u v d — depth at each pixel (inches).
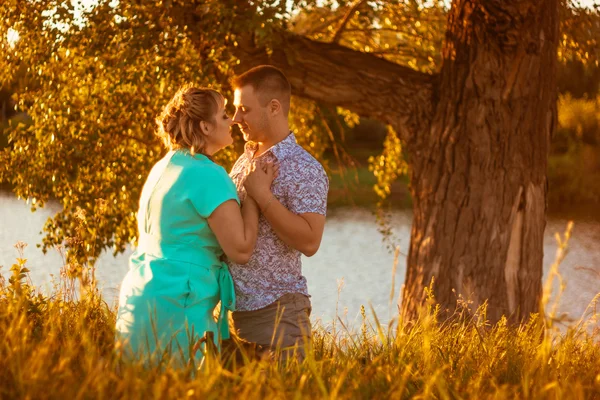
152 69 242.4
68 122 268.8
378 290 550.0
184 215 105.4
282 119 119.6
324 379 99.0
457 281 253.0
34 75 263.4
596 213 1163.3
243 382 86.7
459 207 254.8
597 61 290.4
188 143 108.7
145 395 81.0
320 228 114.7
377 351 119.3
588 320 140.5
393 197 1209.4
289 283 116.7
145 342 102.3
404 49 335.0
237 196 107.5
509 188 252.4
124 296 106.2
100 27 240.4
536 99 253.3
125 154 281.7
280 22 243.6
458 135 255.1
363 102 265.7
